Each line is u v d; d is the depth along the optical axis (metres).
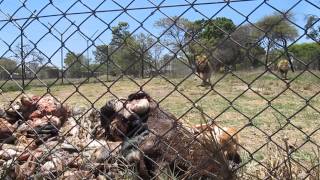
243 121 10.34
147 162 3.53
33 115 5.08
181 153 3.09
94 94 14.80
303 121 10.38
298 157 3.75
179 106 12.63
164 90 14.29
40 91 5.73
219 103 14.08
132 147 3.63
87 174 3.38
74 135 5.02
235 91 16.50
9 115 5.20
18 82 2.92
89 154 3.99
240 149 4.14
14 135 4.55
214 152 2.71
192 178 2.87
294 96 15.05
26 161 3.79
